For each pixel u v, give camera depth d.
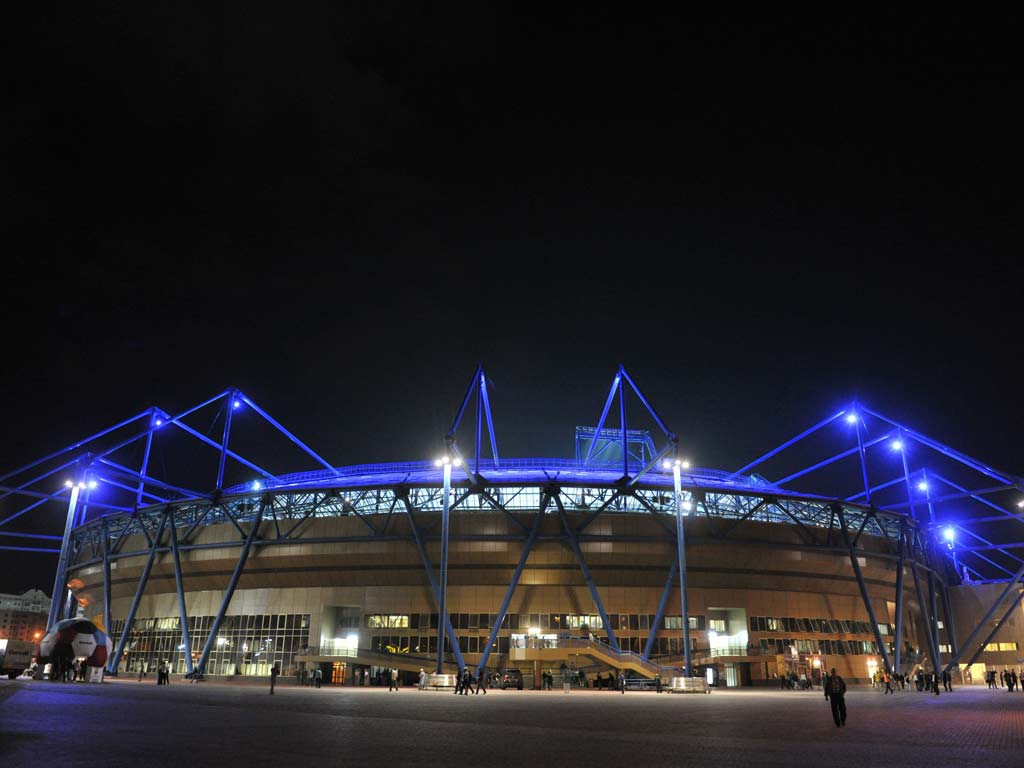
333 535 64.94
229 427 71.88
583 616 63.34
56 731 16.73
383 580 64.44
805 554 68.38
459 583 64.12
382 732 18.16
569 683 55.62
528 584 63.72
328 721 21.61
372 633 63.16
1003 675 66.44
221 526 68.94
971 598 88.62
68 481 75.00
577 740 16.75
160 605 72.38
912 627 82.44
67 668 53.47
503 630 62.19
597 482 64.56
